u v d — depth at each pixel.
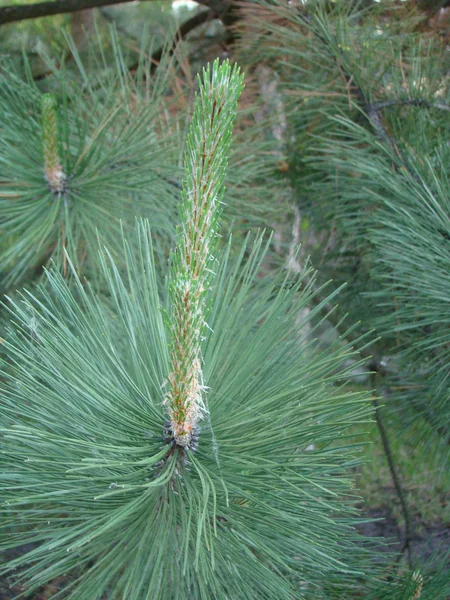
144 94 0.79
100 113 0.70
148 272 0.41
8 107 0.65
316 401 0.37
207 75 0.29
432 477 1.02
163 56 0.75
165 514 0.35
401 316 0.60
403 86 0.76
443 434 0.71
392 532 1.01
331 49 0.75
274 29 0.79
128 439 0.36
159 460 0.36
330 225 0.87
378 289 0.79
